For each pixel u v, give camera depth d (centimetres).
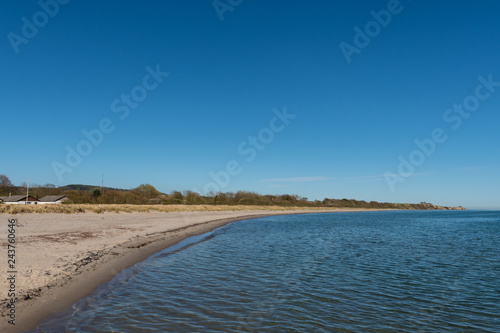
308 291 1225
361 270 1634
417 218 9056
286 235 3372
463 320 977
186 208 7644
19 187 9631
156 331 812
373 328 898
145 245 2197
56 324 812
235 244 2572
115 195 8594
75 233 2330
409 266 1770
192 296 1121
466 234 3856
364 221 6750
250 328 859
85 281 1184
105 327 822
